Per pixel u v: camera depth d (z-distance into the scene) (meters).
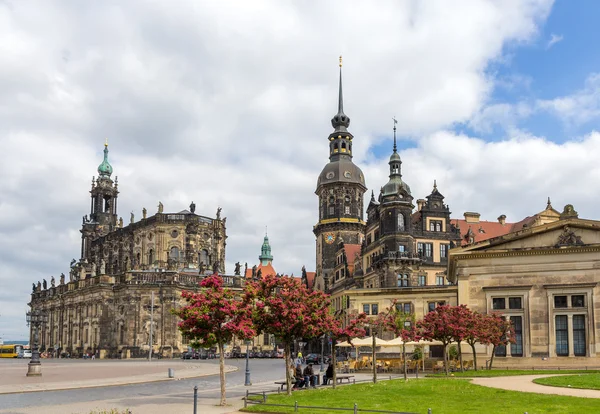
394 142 131.75
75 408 40.22
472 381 54.84
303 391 49.78
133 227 173.88
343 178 183.75
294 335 48.66
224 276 158.12
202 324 43.00
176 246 165.12
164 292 150.00
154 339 149.00
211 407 40.72
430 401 39.75
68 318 176.12
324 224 181.38
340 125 191.38
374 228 138.12
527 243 82.12
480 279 83.31
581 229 80.31
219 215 174.88
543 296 80.50
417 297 102.00
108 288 157.62
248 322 43.91
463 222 137.00
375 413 34.03
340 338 53.53
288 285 49.91
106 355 154.75
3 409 39.53
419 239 128.12
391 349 103.25
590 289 78.56
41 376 73.94
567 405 36.06
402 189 126.81
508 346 81.44
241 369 95.38
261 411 36.91
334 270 170.25
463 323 67.38
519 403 37.62
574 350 78.62
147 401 44.94
